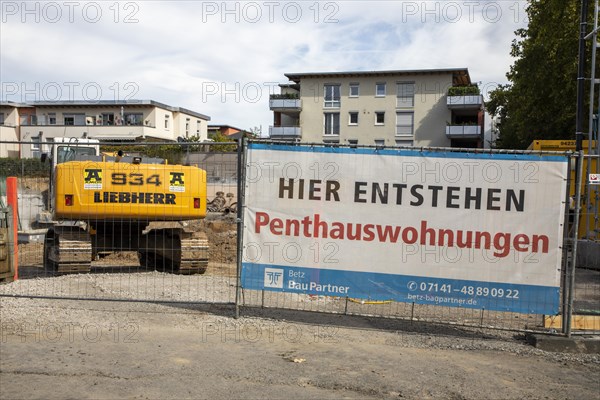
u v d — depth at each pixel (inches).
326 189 284.8
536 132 1084.5
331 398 199.5
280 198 287.3
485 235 276.5
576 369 240.7
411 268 281.4
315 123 2033.7
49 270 464.4
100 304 314.7
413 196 280.5
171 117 2300.7
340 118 2010.3
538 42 1026.1
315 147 285.0
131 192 398.9
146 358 232.8
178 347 248.5
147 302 319.3
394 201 281.4
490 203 275.9
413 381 218.5
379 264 283.1
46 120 2199.8
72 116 2194.9
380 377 221.3
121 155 411.8
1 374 210.4
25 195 625.3
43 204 626.5
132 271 462.9
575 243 270.2
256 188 288.5
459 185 277.6
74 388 199.5
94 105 2172.7
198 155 462.6
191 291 357.7
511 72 1162.0
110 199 395.9
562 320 273.9
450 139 1934.1
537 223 273.7
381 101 1979.6
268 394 200.7
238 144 289.1
